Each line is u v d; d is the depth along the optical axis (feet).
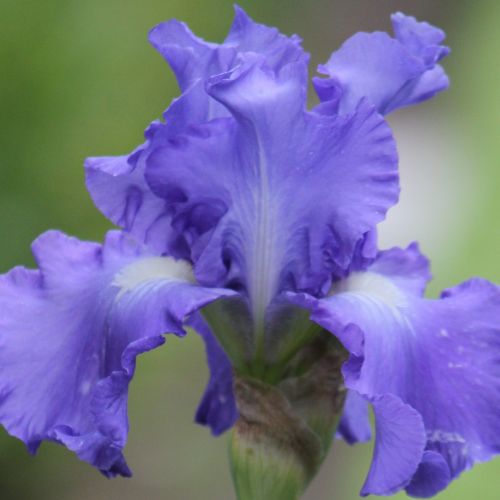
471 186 3.57
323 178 2.16
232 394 2.33
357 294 2.19
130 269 2.22
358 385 2.10
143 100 4.18
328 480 4.38
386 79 2.23
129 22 4.14
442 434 2.12
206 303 2.14
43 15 3.94
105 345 2.18
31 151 3.98
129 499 4.44
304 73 2.15
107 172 2.19
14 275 2.23
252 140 2.15
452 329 2.16
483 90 3.76
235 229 2.19
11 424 2.18
